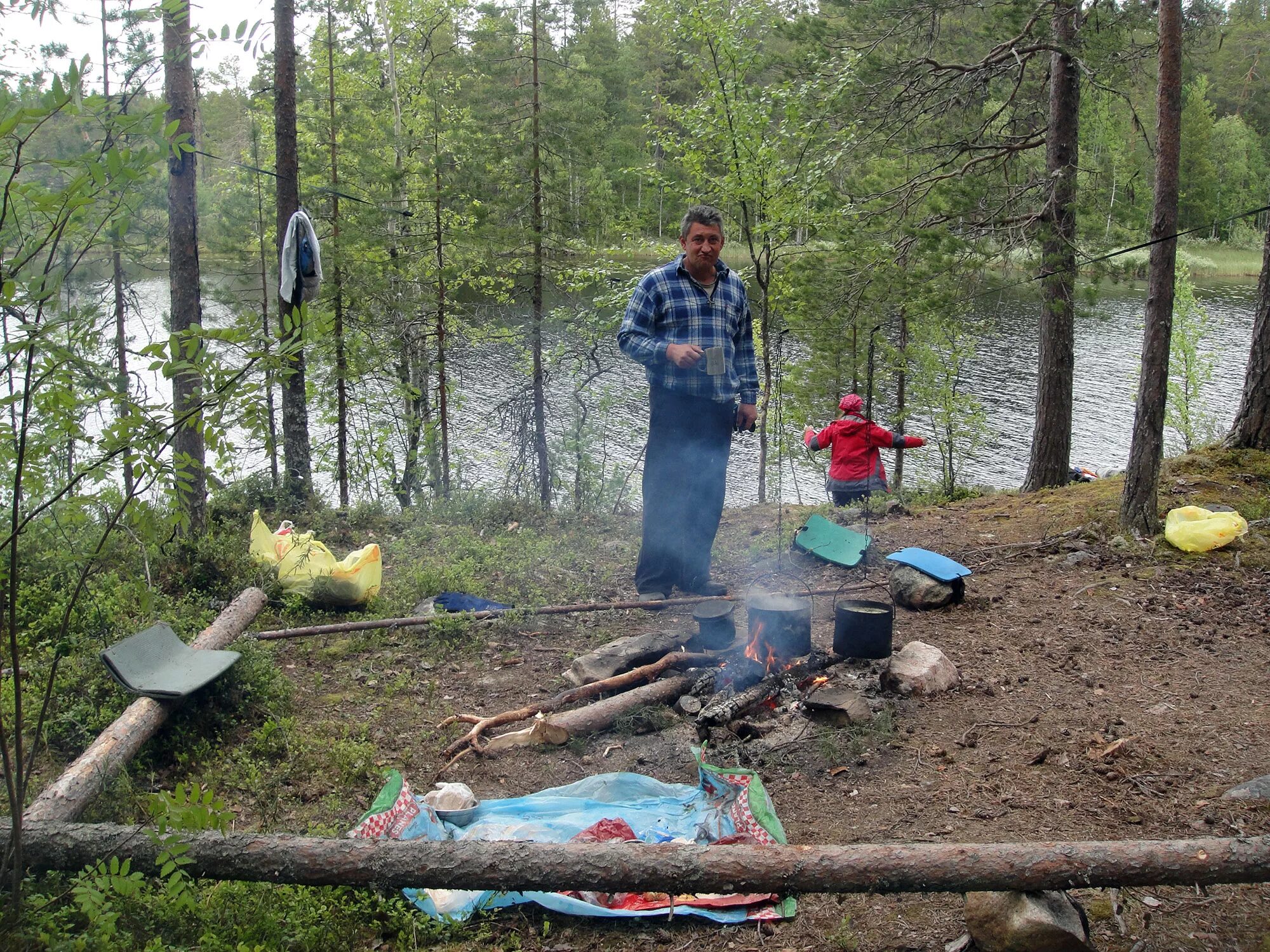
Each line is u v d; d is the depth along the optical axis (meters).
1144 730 4.65
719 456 6.25
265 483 9.65
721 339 6.05
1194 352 19.25
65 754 4.31
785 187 13.71
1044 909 3.09
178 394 6.20
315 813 4.08
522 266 13.42
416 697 5.19
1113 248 10.90
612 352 16.97
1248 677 5.24
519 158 12.79
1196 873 3.05
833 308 12.13
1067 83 10.98
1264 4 41.94
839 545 7.03
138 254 11.38
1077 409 22.98
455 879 3.16
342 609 6.43
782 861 3.13
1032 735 4.60
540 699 5.15
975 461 19.53
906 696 4.97
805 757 4.43
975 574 7.09
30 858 3.17
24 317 2.81
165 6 2.94
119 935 3.07
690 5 13.82
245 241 19.48
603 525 9.06
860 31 12.24
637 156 29.38
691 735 4.70
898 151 12.38
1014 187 11.19
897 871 3.10
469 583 6.88
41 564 6.05
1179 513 7.46
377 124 19.70
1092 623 6.04
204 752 4.43
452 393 15.95
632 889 3.15
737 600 6.48
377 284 13.30
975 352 17.70
